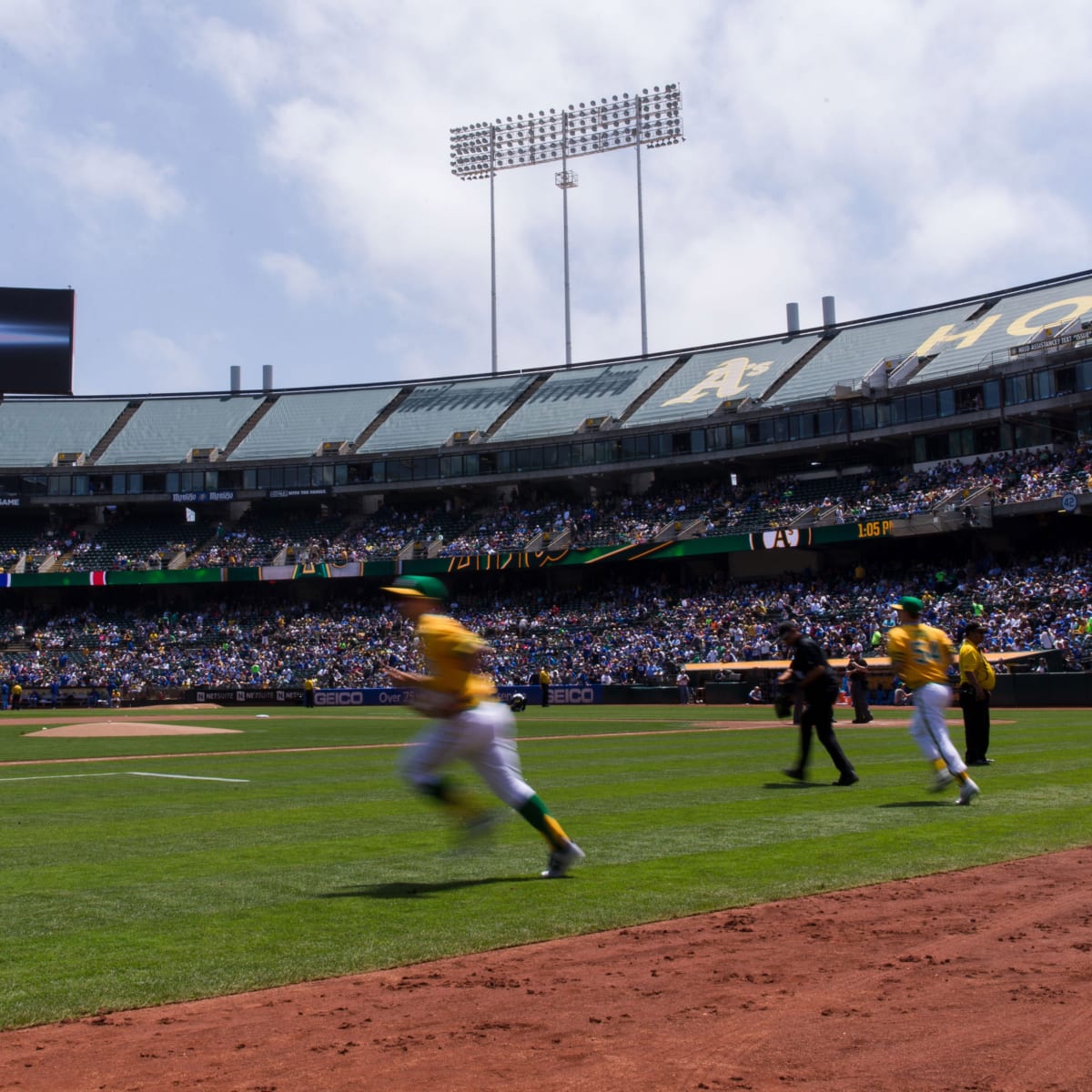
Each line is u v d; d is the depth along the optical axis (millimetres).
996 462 57312
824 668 13883
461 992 5242
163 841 10008
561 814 11281
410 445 74125
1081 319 58031
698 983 5348
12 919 6777
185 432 78562
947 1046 4426
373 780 16109
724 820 10719
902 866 8203
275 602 74062
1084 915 6648
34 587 72438
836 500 60688
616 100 75312
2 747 25031
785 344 72188
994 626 47781
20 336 64438
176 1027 4781
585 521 68312
